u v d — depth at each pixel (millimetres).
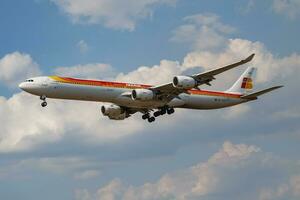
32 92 189750
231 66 188500
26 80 191250
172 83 197500
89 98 197500
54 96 193000
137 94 198500
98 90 196375
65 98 195500
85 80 195750
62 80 192250
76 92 193750
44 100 192875
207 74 194750
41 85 189625
